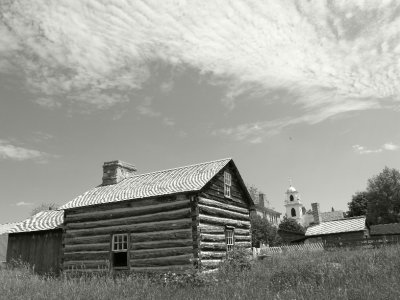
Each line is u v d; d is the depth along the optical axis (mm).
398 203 62000
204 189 18922
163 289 13125
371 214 63969
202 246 17594
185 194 18109
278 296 9734
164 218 18344
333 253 22516
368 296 8953
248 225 23625
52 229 22719
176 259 17516
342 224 44094
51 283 14977
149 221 18734
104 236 19828
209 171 20109
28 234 23875
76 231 20859
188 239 17484
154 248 18203
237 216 22234
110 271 18656
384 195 62312
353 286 10172
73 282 15281
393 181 62906
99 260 19609
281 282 12023
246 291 11188
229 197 21531
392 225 49031
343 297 9055
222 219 20172
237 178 23141
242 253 17953
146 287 13211
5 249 34062
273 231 54656
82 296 12117
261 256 22141
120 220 19594
